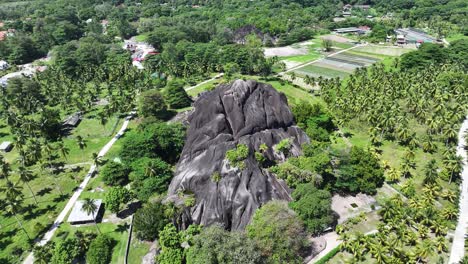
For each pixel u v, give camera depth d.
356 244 78.19
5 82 188.00
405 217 83.00
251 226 79.50
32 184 110.06
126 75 182.25
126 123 147.50
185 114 142.62
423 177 105.31
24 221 95.00
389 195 99.31
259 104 110.75
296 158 100.88
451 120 129.25
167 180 102.06
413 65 192.00
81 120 150.62
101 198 101.94
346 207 95.19
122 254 82.44
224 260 68.56
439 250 78.31
